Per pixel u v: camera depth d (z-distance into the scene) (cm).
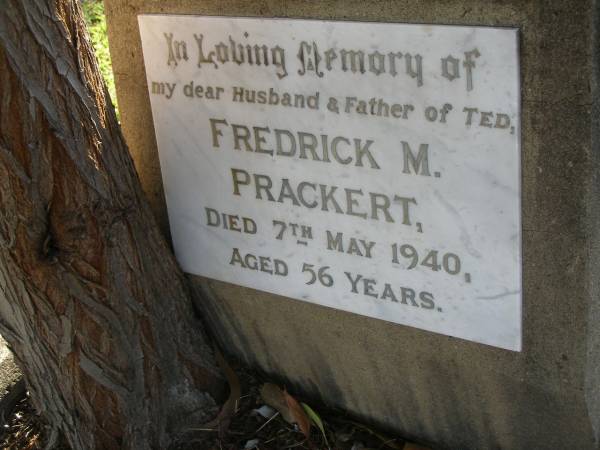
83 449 120
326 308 114
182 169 118
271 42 103
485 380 106
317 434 121
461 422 113
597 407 103
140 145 122
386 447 119
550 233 94
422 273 103
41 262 108
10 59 100
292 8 101
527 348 101
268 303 119
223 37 107
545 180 92
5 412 129
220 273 121
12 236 106
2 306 114
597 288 96
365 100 99
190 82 112
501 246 97
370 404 120
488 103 92
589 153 89
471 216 97
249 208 114
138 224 115
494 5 89
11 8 99
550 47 88
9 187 103
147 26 113
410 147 98
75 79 105
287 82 104
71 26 105
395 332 110
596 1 85
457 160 96
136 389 117
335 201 106
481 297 100
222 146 113
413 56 94
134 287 115
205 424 124
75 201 107
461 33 91
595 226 93
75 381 115
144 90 118
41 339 113
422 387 112
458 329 103
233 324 127
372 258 106
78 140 106
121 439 118
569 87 88
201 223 120
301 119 104
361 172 102
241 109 109
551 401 102
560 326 97
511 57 89
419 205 100
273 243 114
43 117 103
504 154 93
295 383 126
